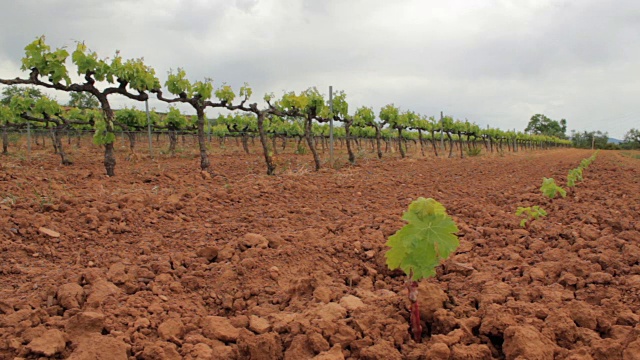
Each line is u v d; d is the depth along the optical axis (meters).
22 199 6.88
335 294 3.62
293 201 8.30
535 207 5.88
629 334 2.49
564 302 3.17
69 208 6.34
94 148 24.05
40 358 2.49
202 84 13.02
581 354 2.37
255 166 15.90
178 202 7.08
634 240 4.80
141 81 11.59
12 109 17.48
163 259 4.40
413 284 2.69
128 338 2.73
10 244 4.71
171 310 3.28
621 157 28.69
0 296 3.42
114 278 3.70
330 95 16.14
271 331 2.93
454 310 3.07
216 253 4.61
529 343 2.42
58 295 3.28
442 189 10.12
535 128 125.44
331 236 5.37
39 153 18.73
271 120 28.02
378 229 5.84
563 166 17.23
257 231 5.83
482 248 4.92
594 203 7.47
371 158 22.48
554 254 4.36
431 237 2.54
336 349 2.55
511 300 3.18
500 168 16.98
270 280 3.98
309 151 27.05
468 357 2.43
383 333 2.79
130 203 7.02
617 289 3.38
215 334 2.86
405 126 24.94
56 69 9.68
